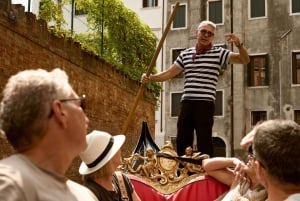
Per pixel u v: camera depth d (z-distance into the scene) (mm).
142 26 14711
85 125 1770
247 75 20531
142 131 4883
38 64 8367
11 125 1630
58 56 9070
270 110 20141
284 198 1885
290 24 20281
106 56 12703
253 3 20875
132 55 14188
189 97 4852
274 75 20281
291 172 1852
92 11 13711
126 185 3484
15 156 1606
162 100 21266
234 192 3355
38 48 8367
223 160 3889
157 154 4184
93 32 13805
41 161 1650
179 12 21797
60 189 1634
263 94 20312
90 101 10391
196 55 4863
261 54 20516
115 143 3158
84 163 3219
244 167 3338
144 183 4070
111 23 13711
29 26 8070
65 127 1690
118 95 11938
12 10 7555
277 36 20406
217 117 20672
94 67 10594
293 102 19891
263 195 3051
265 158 1900
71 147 1728
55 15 11109
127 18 14094
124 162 4203
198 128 4812
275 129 1919
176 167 4125
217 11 21281
